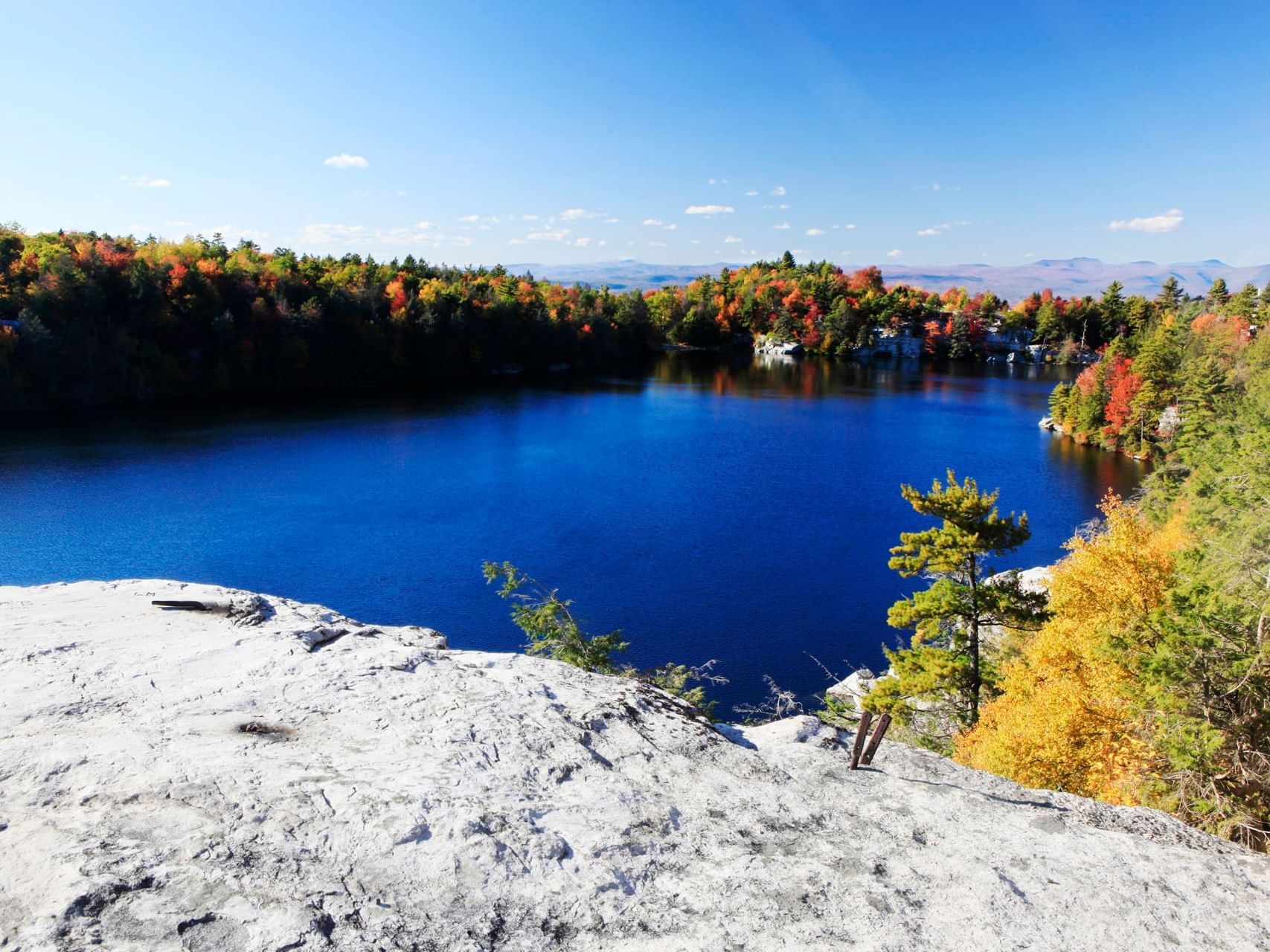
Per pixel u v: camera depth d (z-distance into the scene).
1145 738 15.03
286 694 5.20
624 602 36.59
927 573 22.41
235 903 3.16
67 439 66.38
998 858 4.61
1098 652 15.82
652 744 5.48
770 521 49.94
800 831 4.66
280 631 6.21
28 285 83.12
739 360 160.12
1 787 3.71
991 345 167.00
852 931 3.75
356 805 3.98
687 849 4.28
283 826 3.72
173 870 3.28
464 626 34.06
